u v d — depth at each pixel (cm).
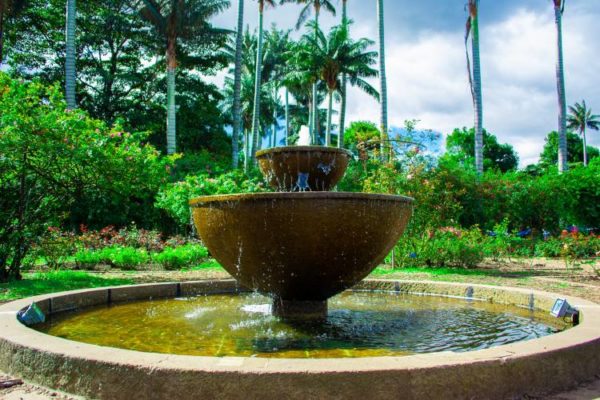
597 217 2134
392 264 1086
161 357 265
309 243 423
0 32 1783
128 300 594
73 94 1906
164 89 2692
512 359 266
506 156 5066
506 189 2030
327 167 505
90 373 265
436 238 1168
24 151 773
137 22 2583
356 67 2719
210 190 1508
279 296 482
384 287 695
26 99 823
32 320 443
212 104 2880
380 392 242
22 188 810
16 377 298
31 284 746
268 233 425
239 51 2503
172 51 2195
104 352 278
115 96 2678
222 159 2675
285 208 414
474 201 1972
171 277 896
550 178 2139
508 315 504
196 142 2823
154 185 985
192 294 648
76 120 823
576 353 292
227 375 243
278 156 506
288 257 434
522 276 945
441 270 1043
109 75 2509
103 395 260
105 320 477
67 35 1903
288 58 3052
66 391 273
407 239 1120
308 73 2736
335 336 408
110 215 1683
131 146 929
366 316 495
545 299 521
